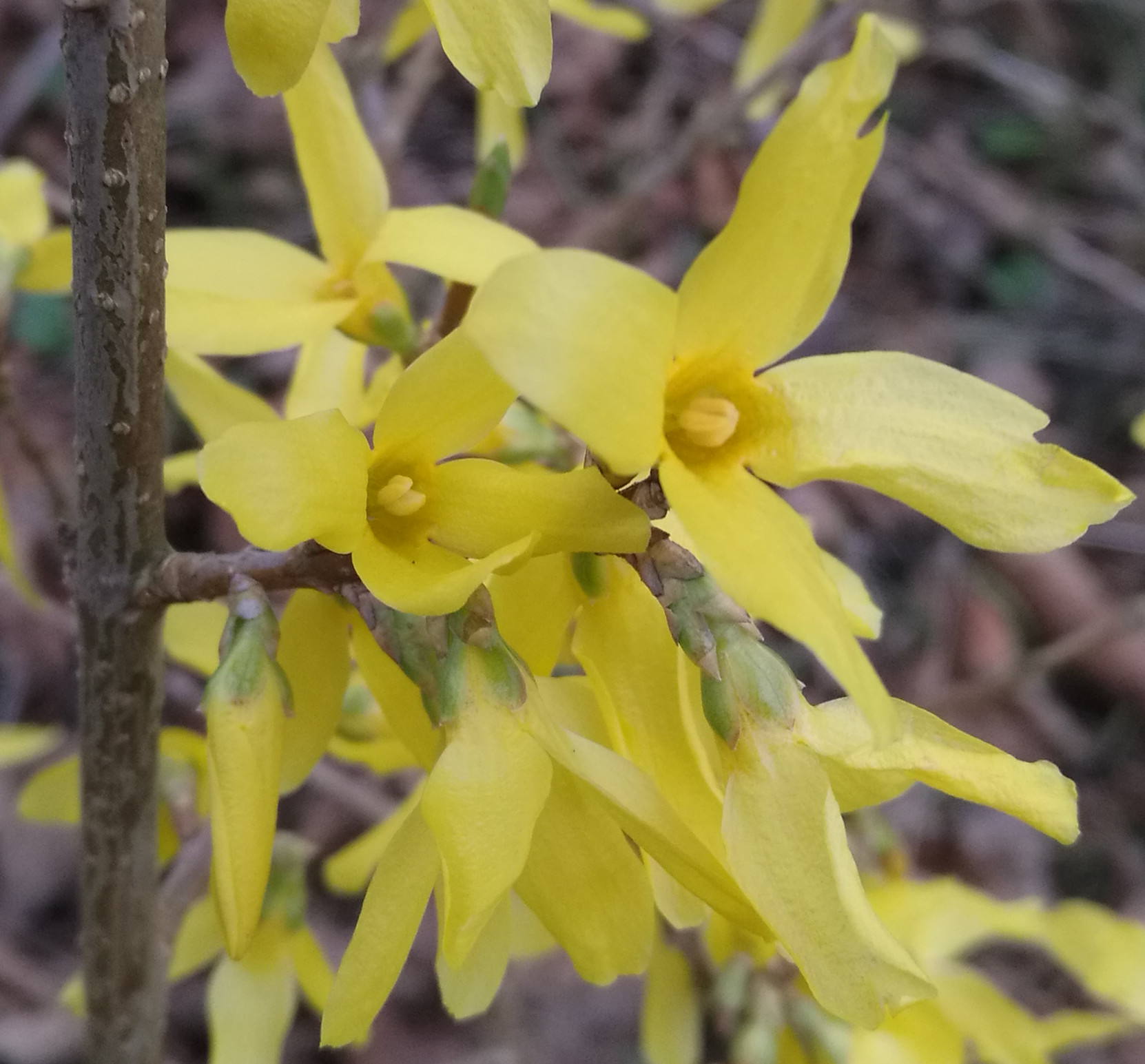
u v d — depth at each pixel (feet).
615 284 0.15
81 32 0.17
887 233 0.93
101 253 0.19
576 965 0.19
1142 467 0.87
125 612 0.22
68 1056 0.60
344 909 0.66
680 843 0.18
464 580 0.16
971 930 0.32
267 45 0.16
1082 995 0.70
